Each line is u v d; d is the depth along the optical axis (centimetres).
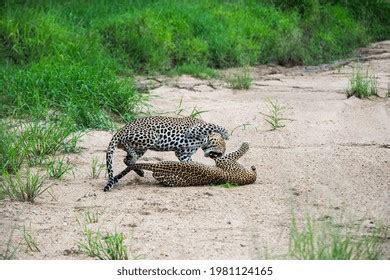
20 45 2636
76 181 1530
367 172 1590
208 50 3183
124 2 3334
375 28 4216
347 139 1888
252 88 2625
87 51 2695
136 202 1379
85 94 2078
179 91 2497
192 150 1538
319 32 3744
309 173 1583
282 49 3347
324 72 3083
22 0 2964
